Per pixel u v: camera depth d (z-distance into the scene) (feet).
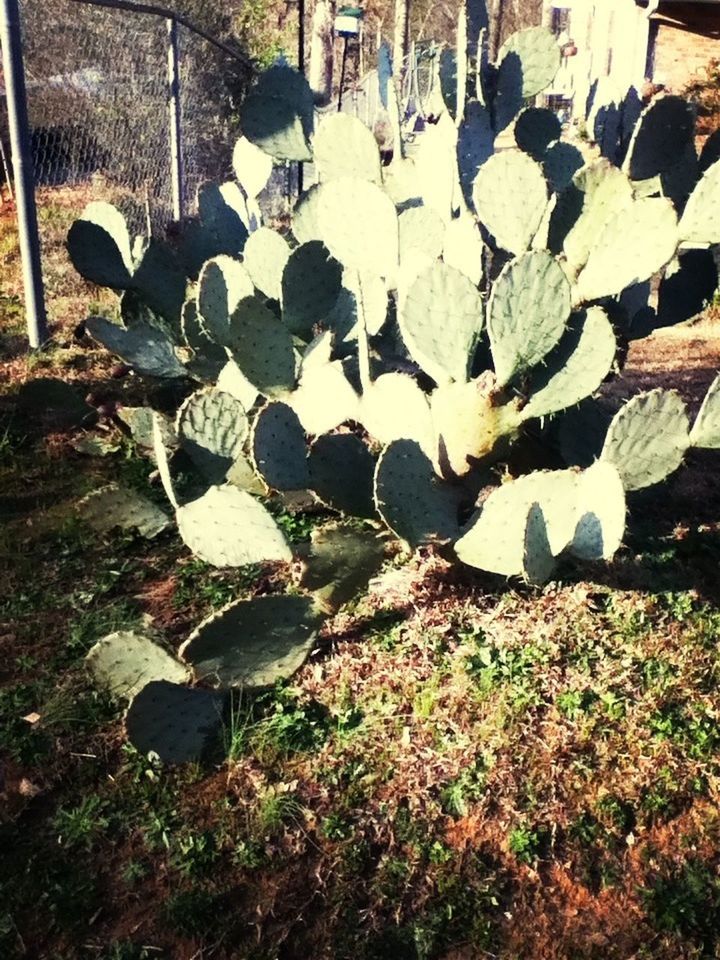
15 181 18.99
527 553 9.92
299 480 11.53
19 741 10.11
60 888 8.70
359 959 8.24
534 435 13.89
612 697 10.62
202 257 19.24
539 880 8.90
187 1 33.32
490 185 13.25
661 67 47.11
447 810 9.46
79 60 32.14
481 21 17.01
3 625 11.87
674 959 8.27
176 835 9.20
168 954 8.26
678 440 11.46
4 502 14.58
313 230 16.44
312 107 17.89
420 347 12.46
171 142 27.22
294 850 9.07
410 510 11.38
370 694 10.75
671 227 11.74
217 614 9.94
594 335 11.65
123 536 13.84
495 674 10.90
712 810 9.49
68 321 21.56
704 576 13.08
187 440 11.93
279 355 13.46
